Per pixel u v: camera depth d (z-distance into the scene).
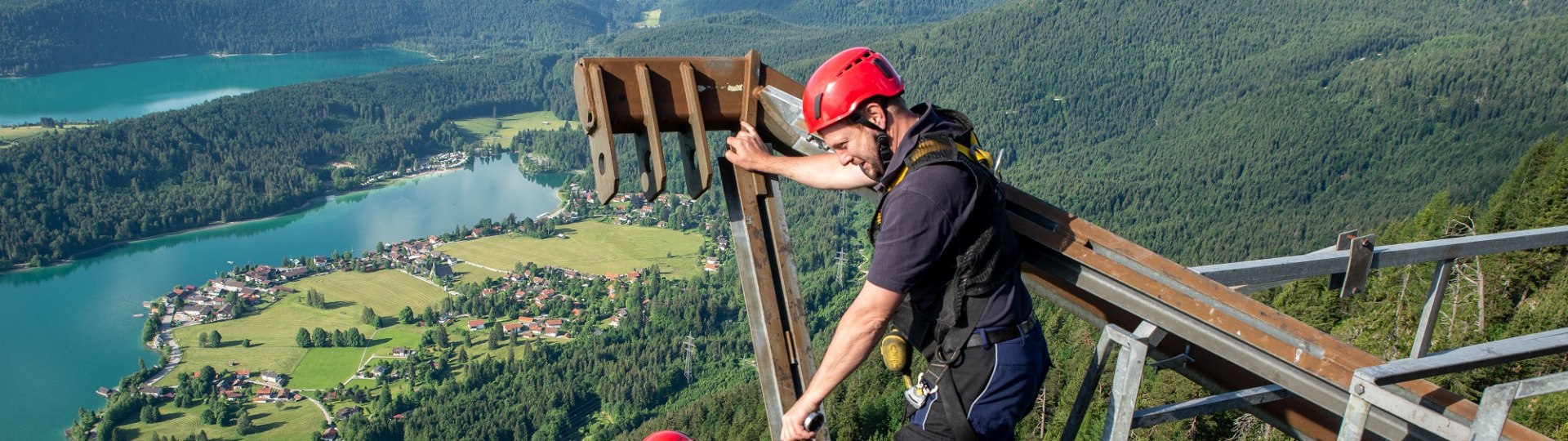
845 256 139.50
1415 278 17.91
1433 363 2.64
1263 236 137.12
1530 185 38.41
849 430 42.00
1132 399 3.00
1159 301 3.06
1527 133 151.12
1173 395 20.95
